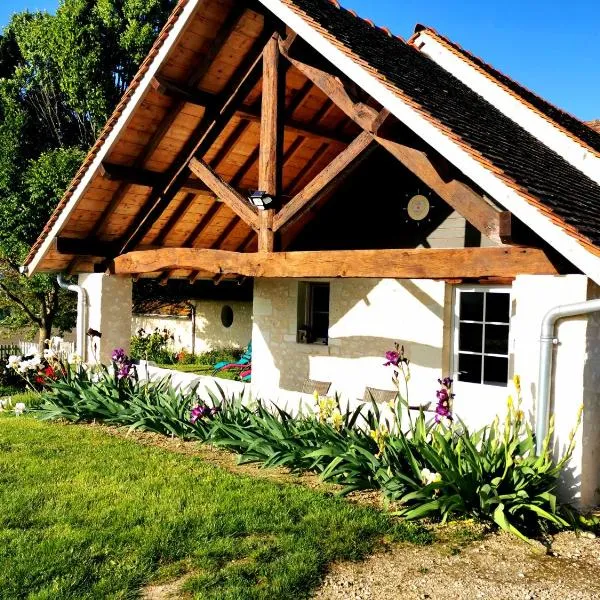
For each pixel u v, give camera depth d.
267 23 8.14
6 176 19.81
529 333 6.27
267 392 9.77
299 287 11.86
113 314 11.36
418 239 10.13
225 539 5.20
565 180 7.75
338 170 7.25
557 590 4.56
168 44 8.33
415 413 8.56
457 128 6.56
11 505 5.95
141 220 10.73
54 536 5.27
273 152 7.93
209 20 8.30
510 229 5.82
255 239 13.09
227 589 4.41
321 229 11.39
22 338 26.19
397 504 6.11
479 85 11.37
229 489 6.45
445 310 9.88
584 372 6.01
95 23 21.19
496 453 5.96
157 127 9.33
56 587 4.41
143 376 11.56
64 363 11.18
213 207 11.48
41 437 8.60
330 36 7.03
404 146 6.61
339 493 6.21
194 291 22.62
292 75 9.20
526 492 5.62
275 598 4.31
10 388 15.50
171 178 10.09
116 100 21.80
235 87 9.20
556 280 6.09
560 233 5.46
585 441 6.09
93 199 10.05
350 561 4.93
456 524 5.69
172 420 8.45
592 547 5.31
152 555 4.91
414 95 6.84
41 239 10.69
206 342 22.58
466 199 6.11
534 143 9.57
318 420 7.66
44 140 22.44
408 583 4.61
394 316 10.51
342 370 11.20
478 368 9.70
